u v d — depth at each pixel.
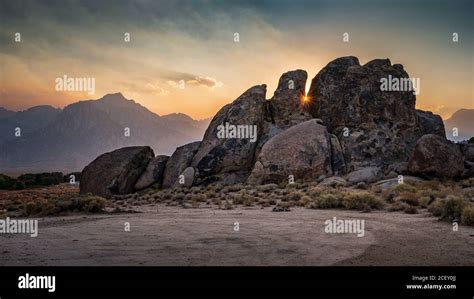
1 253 12.44
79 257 11.67
